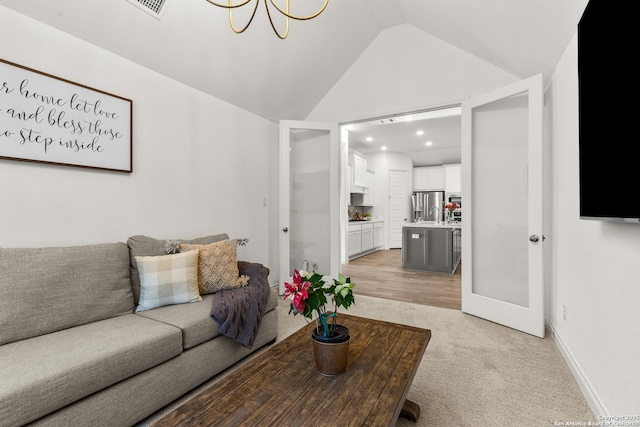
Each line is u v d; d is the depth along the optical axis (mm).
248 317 2047
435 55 3336
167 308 1968
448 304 3420
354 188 7309
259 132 3676
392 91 3602
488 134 2930
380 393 1095
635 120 1036
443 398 1704
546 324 2742
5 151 1745
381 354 1391
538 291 2508
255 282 2381
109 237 2234
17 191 1806
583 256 1787
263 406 1021
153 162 2525
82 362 1271
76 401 1264
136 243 2148
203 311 1910
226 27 2537
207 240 2621
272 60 3096
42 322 1562
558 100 2303
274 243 3955
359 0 3070
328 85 3924
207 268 2270
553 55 2252
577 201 1898
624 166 1115
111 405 1361
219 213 3145
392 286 4273
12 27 1770
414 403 1565
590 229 1680
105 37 2131
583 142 1462
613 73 1183
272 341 2428
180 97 2738
